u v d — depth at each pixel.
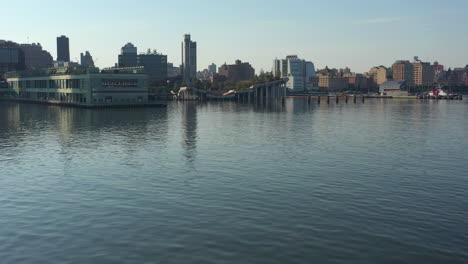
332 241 34.91
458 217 40.75
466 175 58.94
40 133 109.19
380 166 65.25
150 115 174.75
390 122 143.88
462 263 31.09
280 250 33.25
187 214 41.69
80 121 144.62
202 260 31.56
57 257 32.31
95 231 37.41
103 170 62.75
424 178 57.06
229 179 56.44
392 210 42.84
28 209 43.78
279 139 97.56
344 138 99.56
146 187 52.47
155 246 34.09
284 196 47.97
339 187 52.03
